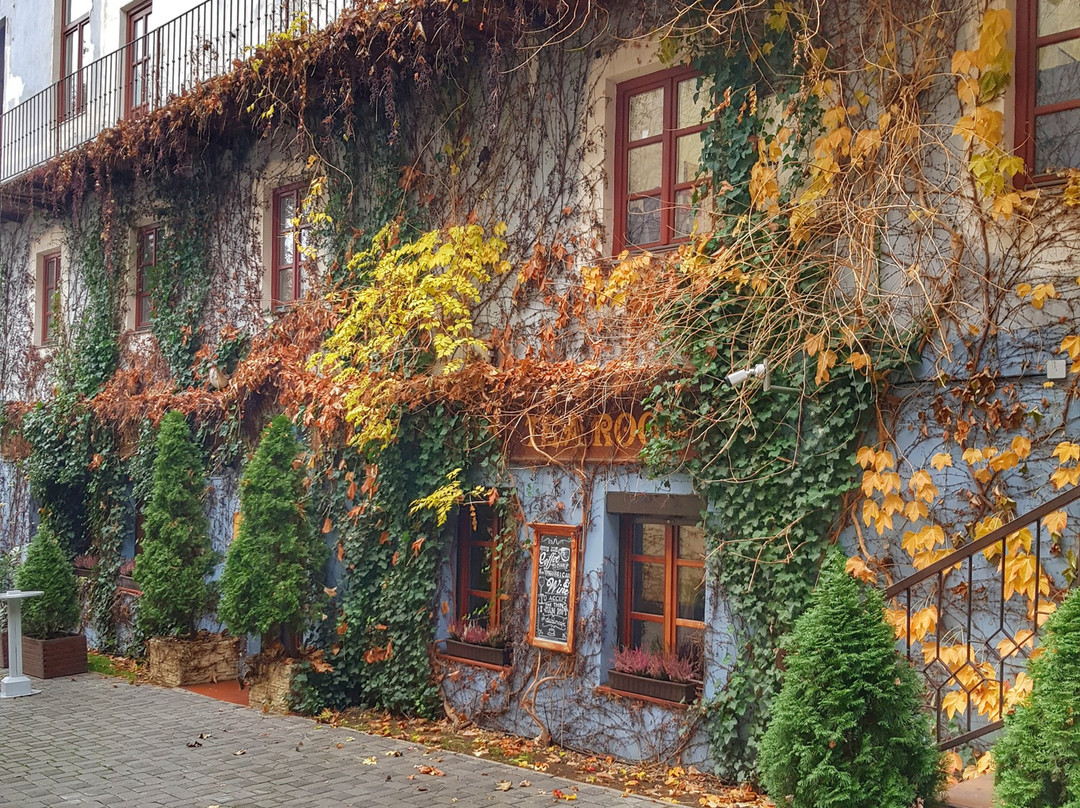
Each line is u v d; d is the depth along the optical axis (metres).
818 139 7.50
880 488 7.05
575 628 8.89
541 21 9.45
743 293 7.85
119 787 7.52
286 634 10.62
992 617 6.57
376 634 10.37
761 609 7.57
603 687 8.62
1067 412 6.36
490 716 9.48
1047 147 6.74
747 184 7.96
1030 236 6.57
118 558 14.79
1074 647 4.55
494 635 9.57
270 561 10.42
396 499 10.34
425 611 10.03
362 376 10.58
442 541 10.13
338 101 11.21
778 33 7.86
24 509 17.48
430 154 10.56
